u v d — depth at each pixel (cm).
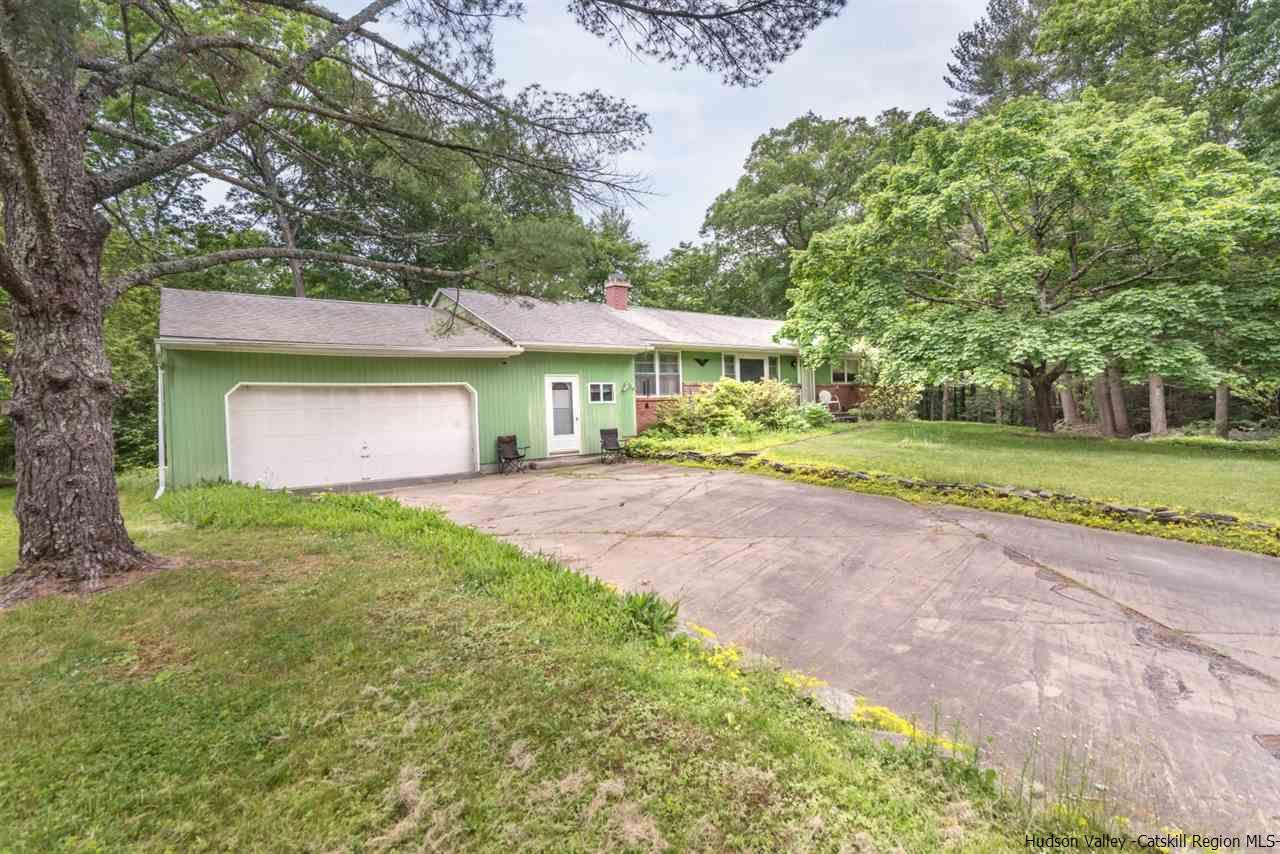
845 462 905
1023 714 263
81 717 245
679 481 929
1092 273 1186
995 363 1022
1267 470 770
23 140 343
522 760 216
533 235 600
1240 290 987
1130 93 1373
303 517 621
